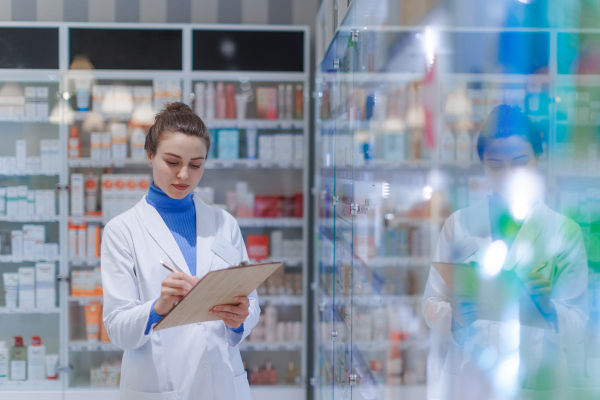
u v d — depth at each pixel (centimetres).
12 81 299
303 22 331
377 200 183
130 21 324
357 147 170
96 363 306
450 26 182
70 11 321
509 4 161
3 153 303
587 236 91
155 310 113
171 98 299
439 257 121
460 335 108
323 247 256
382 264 183
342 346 193
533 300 93
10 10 319
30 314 308
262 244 312
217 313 114
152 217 137
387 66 187
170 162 127
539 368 93
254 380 306
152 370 125
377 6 177
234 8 328
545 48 119
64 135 297
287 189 320
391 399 168
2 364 294
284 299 308
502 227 104
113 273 128
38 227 300
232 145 309
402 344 174
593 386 89
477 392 105
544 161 99
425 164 187
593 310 87
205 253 138
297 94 308
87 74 288
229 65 294
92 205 304
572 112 99
